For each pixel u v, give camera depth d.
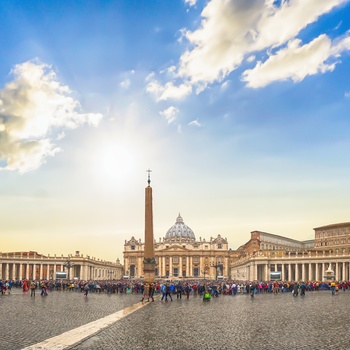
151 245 75.06
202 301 56.84
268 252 167.00
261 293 81.88
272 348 21.62
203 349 21.39
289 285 88.81
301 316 35.88
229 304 50.59
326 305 48.16
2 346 21.38
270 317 35.16
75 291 89.94
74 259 181.12
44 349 20.81
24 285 77.38
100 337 24.56
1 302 50.16
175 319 33.72
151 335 25.44
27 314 36.09
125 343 22.75
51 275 178.62
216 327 29.00
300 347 21.84
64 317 34.25
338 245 176.50
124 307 45.44
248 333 26.31
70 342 22.66
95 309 42.44
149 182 75.56
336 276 137.12
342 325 29.88
